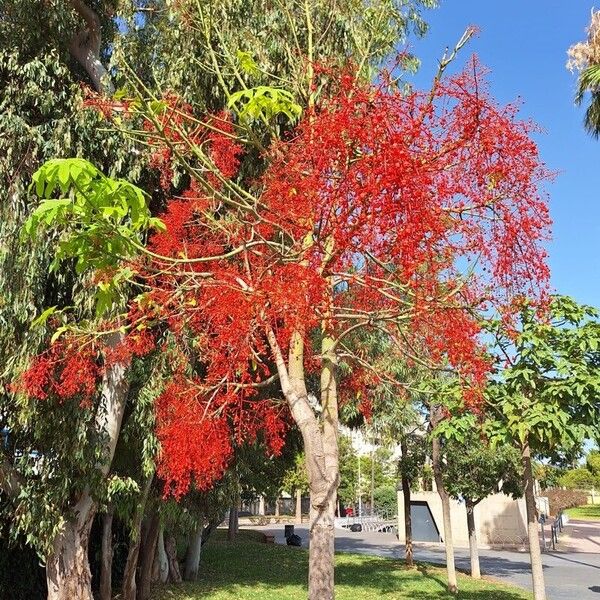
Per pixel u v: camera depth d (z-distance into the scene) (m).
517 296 5.18
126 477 10.76
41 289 9.11
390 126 4.45
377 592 14.84
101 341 7.66
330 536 5.10
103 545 12.70
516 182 4.94
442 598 13.78
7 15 10.38
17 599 12.68
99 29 11.30
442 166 4.99
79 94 9.66
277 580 17.50
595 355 7.98
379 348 10.91
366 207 4.45
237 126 6.12
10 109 9.48
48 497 9.72
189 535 17.36
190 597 14.30
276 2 8.10
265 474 20.19
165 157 8.72
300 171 5.14
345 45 8.55
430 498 31.91
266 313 5.46
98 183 4.07
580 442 7.92
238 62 8.36
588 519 50.62
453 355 5.40
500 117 4.92
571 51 13.75
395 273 5.04
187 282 5.95
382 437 16.83
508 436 7.95
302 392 5.45
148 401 9.67
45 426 9.23
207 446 6.23
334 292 6.45
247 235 6.08
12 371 8.90
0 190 9.23
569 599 14.05
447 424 8.41
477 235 5.05
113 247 4.54
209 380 6.57
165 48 10.30
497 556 24.45
